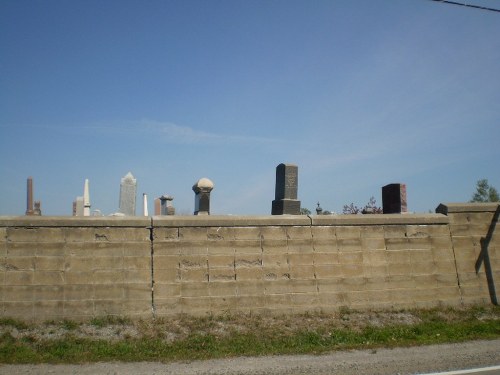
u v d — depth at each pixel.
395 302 10.99
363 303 10.78
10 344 8.02
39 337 8.45
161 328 9.19
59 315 9.35
